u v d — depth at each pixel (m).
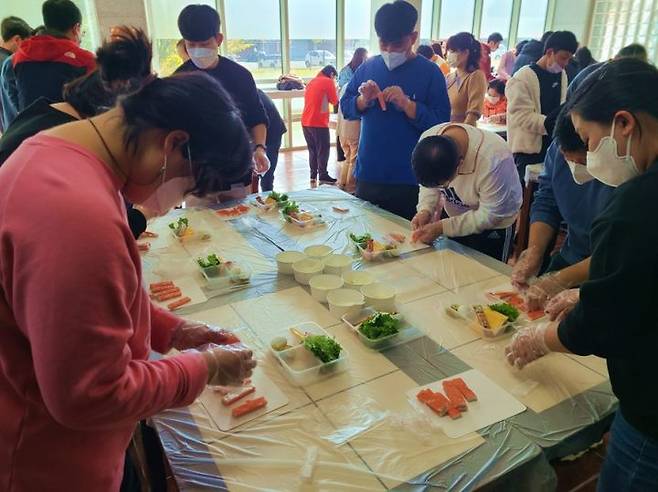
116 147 0.66
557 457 0.91
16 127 1.10
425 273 1.55
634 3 6.62
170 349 1.02
